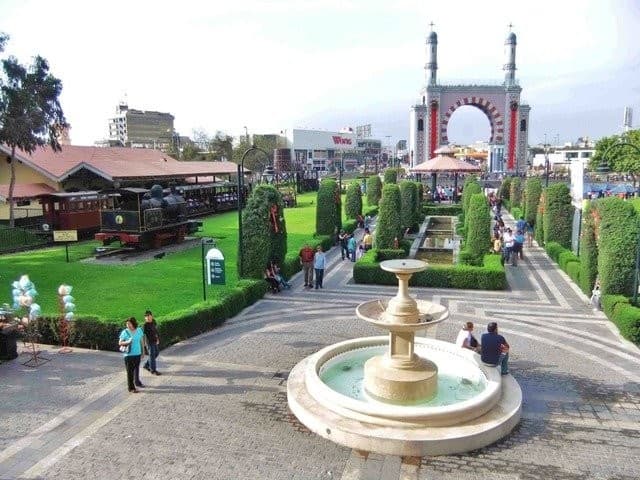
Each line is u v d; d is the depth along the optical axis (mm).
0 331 13172
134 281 21219
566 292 20578
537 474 8594
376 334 15586
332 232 30828
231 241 32125
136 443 9484
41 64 31844
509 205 49812
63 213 32031
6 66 30406
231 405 10977
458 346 12898
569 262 22859
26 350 14125
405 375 10656
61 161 38625
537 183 34250
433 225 41125
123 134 148500
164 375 12484
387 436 9156
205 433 9828
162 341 14227
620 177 77875
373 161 128625
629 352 14219
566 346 14680
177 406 10922
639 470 8703
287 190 60719
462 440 9164
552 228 27500
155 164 47594
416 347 13375
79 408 10820
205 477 8477
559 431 9984
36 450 9266
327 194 30547
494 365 11602
